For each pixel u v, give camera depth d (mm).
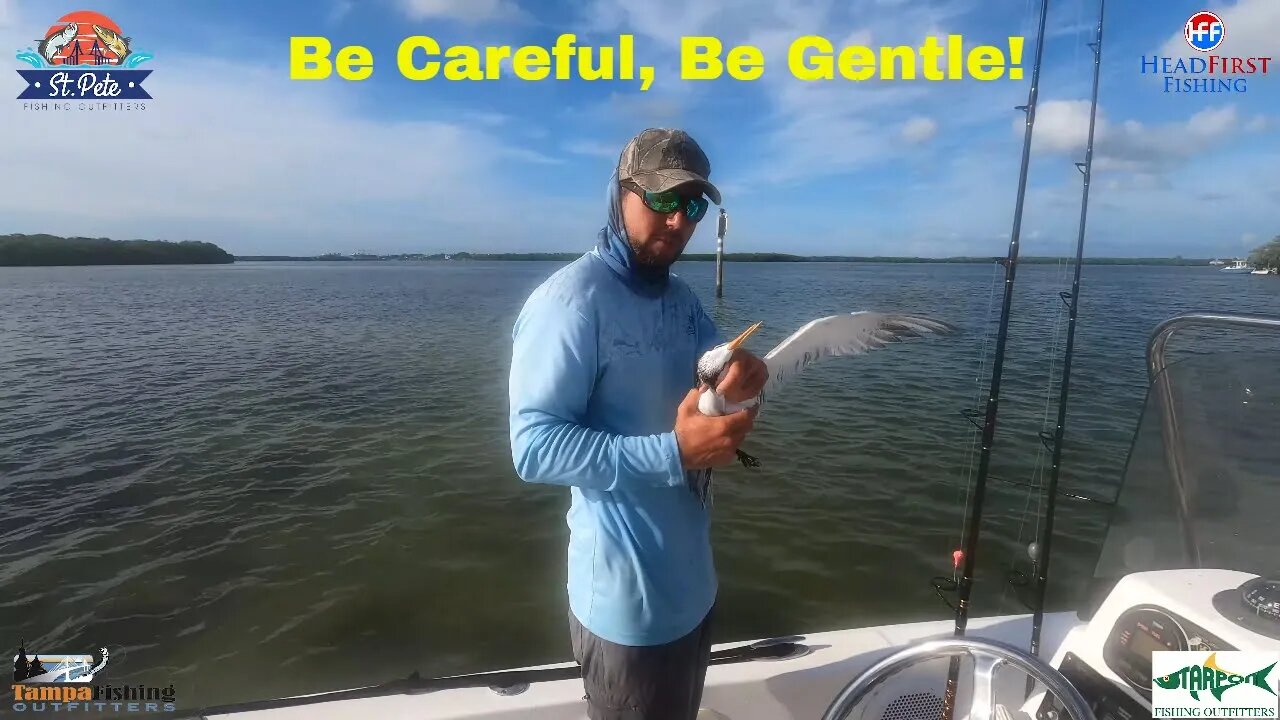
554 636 6020
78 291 49281
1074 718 1893
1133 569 3037
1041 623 3137
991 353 16969
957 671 2586
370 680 5473
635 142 2006
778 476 9008
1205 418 2855
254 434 11375
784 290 49375
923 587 6508
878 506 8086
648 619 2107
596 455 1824
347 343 22031
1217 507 2795
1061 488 8320
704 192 1975
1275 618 2197
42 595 6555
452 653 5793
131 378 15953
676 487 2162
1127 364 15180
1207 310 2773
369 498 8703
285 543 7543
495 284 67000
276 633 6023
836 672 3127
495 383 15500
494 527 7902
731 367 1961
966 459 9477
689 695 2258
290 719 2717
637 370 2043
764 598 6398
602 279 2020
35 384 15195
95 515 8227
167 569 7008
